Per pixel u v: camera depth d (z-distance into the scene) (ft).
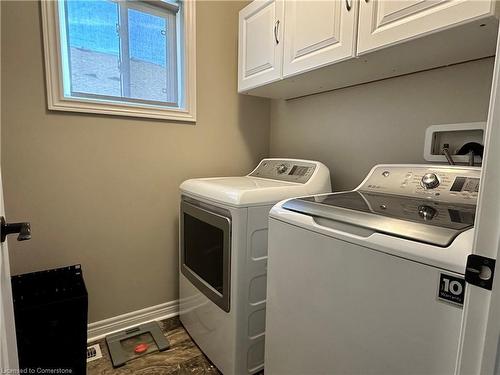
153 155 5.68
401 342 2.14
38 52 4.43
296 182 5.00
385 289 2.22
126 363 4.78
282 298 3.24
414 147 4.52
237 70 6.60
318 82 5.14
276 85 5.42
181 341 5.37
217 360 4.53
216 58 6.29
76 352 4.22
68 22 4.90
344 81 5.05
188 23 5.80
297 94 6.22
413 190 3.56
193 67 5.94
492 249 1.47
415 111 4.49
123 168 5.38
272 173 5.80
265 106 7.22
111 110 5.11
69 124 4.79
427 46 3.39
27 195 4.55
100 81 5.31
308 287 2.89
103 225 5.28
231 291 4.06
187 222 5.27
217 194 4.28
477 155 3.66
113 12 5.33
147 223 5.76
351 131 5.45
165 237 6.00
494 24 2.79
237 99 6.70
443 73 4.15
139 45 5.68
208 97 6.26
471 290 1.57
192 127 6.11
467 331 1.61
